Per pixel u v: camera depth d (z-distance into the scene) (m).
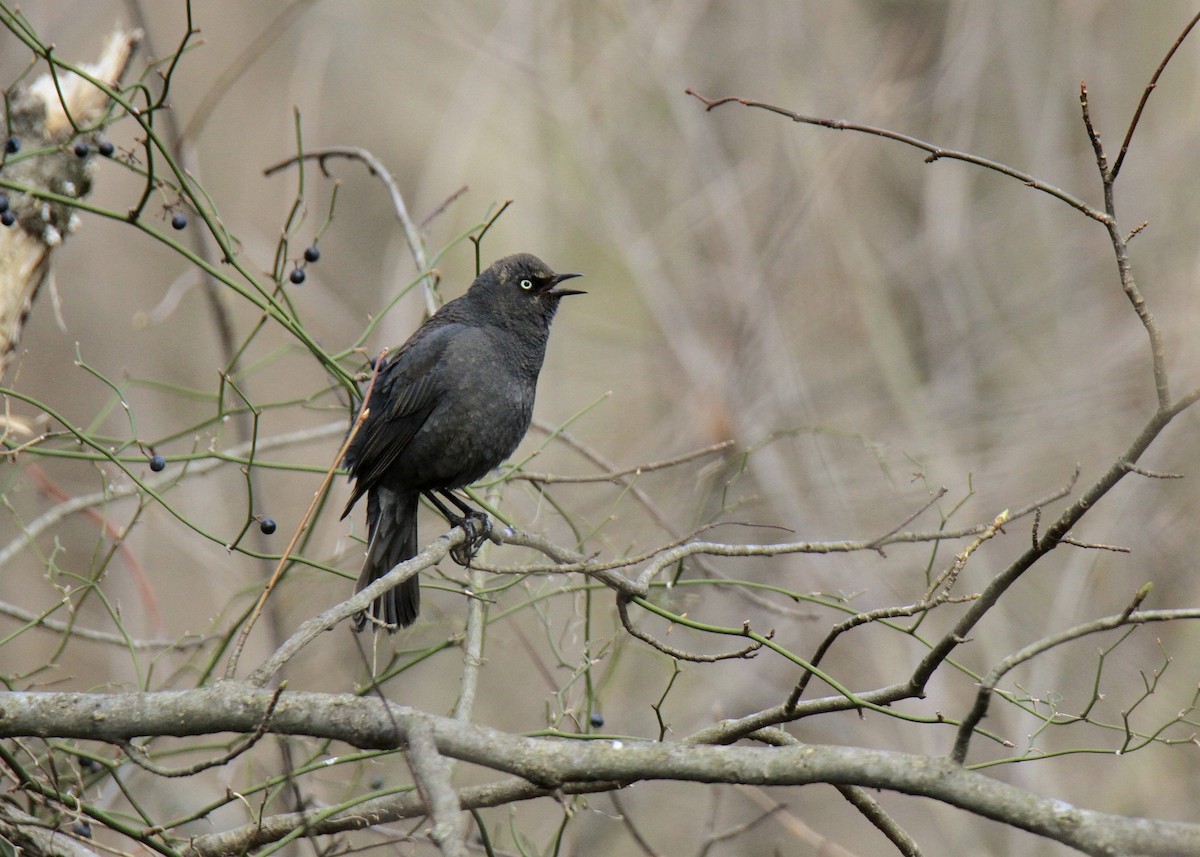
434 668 14.29
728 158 16.64
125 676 13.59
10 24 7.02
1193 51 16.11
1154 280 15.67
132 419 7.33
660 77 15.97
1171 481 14.42
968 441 14.95
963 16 16.23
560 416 16.58
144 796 10.70
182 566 15.23
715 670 13.86
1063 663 13.90
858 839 14.09
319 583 11.02
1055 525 5.11
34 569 15.04
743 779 5.27
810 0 15.98
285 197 19.42
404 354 9.08
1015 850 13.02
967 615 5.29
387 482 9.18
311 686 11.50
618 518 13.82
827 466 13.55
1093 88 16.22
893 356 15.36
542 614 8.32
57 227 8.78
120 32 9.45
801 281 15.59
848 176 15.91
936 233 15.75
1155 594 14.21
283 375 19.03
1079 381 15.20
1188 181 15.80
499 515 9.14
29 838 6.24
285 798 8.25
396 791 6.05
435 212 9.52
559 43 16.61
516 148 17.55
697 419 14.52
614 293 17.75
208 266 7.45
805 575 13.99
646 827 13.52
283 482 17.08
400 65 20.14
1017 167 16.66
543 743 5.44
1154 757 13.59
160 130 19.47
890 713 5.69
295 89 17.97
